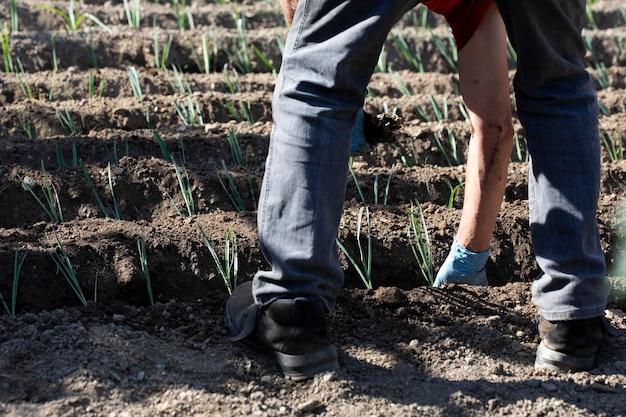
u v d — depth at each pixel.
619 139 3.80
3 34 4.43
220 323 2.56
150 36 4.66
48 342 2.37
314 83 2.09
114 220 3.02
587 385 2.35
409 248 3.05
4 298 2.62
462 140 3.85
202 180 3.26
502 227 3.13
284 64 2.15
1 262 2.67
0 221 3.04
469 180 2.63
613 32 5.30
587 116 2.28
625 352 2.53
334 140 2.11
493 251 3.08
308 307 2.24
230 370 2.32
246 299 2.49
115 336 2.43
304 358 2.26
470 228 2.69
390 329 2.59
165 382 2.24
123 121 3.81
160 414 2.11
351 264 2.97
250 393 2.23
